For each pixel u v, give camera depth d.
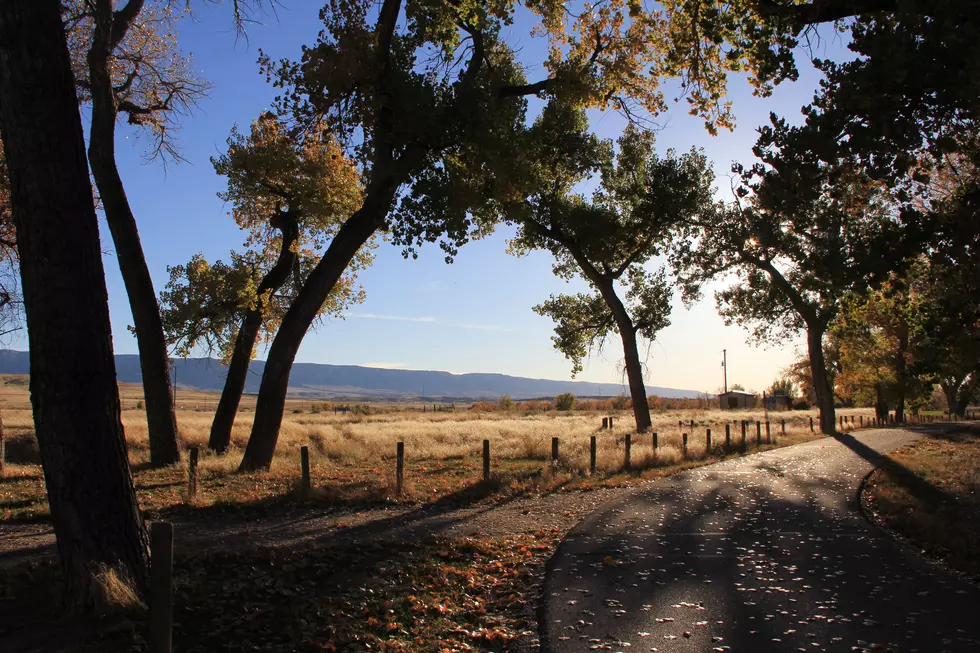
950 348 10.34
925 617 6.24
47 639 5.38
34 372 6.12
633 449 21.55
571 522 11.16
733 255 34.59
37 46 6.00
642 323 36.22
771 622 6.11
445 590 7.25
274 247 25.67
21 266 6.18
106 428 6.21
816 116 9.04
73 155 6.17
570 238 32.38
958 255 9.14
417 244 19.08
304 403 154.75
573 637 5.76
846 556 8.66
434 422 41.59
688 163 32.34
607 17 19.91
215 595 6.70
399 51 17.73
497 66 20.27
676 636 5.76
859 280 9.44
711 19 12.98
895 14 9.97
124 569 6.10
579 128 27.53
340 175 22.47
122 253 19.14
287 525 10.89
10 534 10.27
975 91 7.95
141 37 19.19
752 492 14.30
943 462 20.03
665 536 9.91
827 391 39.31
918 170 8.84
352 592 6.99
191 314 23.55
